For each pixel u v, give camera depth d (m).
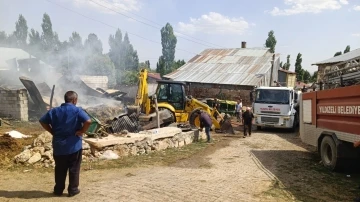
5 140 9.09
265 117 19.06
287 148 12.85
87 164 8.51
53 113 5.41
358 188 6.94
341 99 8.22
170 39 74.12
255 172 8.29
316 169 8.84
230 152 11.57
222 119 17.92
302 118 11.37
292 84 46.31
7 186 6.17
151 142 10.95
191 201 5.61
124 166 8.53
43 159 8.12
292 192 6.52
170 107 16.28
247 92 31.31
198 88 33.16
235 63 36.81
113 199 5.48
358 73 7.65
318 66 24.80
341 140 8.27
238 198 5.92
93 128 10.04
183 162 9.45
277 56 40.41
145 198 5.62
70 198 5.47
